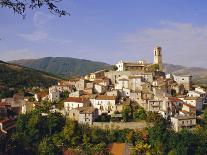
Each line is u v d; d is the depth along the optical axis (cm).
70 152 16300
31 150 16600
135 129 17925
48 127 17988
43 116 18588
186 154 15925
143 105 19850
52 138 17312
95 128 18062
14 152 15600
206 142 16762
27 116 18638
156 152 16388
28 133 17650
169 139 16688
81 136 17550
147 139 17162
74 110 18825
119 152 16188
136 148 16375
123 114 18662
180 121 18312
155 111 19162
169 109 19175
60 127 18225
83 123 18338
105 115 19212
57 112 19250
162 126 17638
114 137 17450
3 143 15412
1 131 17212
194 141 16562
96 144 17012
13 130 18325
